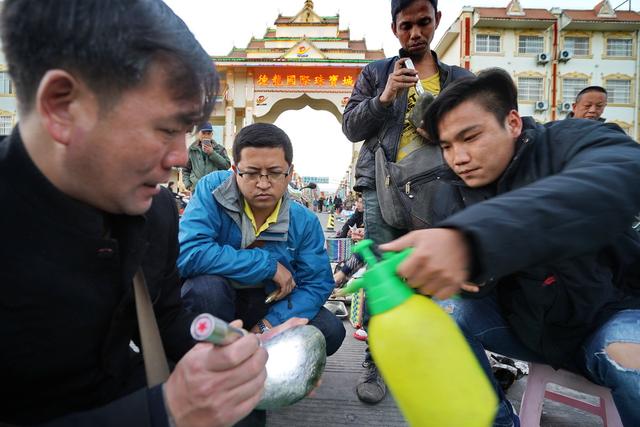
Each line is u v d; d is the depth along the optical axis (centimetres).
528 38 2284
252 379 76
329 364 258
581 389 157
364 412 199
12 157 79
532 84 2286
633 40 2278
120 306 95
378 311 81
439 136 150
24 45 69
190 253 182
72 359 93
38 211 80
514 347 166
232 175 195
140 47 68
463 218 78
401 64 218
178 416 73
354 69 2016
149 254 112
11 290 82
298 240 207
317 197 2689
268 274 186
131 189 79
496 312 165
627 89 2291
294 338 112
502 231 75
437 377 75
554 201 81
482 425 75
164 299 127
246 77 2059
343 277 320
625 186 88
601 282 131
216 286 180
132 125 72
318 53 2105
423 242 76
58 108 70
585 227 81
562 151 130
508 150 141
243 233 194
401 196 226
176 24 76
